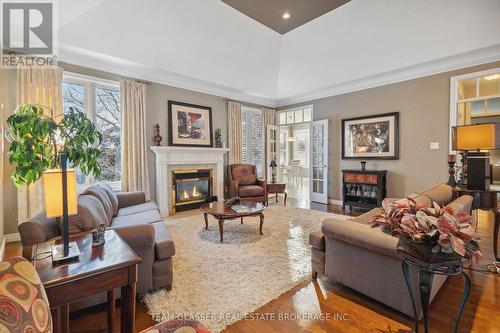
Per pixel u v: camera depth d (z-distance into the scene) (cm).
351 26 382
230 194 539
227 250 278
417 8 331
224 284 205
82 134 154
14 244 317
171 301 181
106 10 313
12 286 73
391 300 164
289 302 183
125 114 415
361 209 501
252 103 639
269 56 484
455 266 115
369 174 475
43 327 76
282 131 713
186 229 360
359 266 179
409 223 118
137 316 168
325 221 200
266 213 462
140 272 182
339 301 184
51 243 149
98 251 136
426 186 438
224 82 516
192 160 495
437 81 424
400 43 385
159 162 448
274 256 261
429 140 434
